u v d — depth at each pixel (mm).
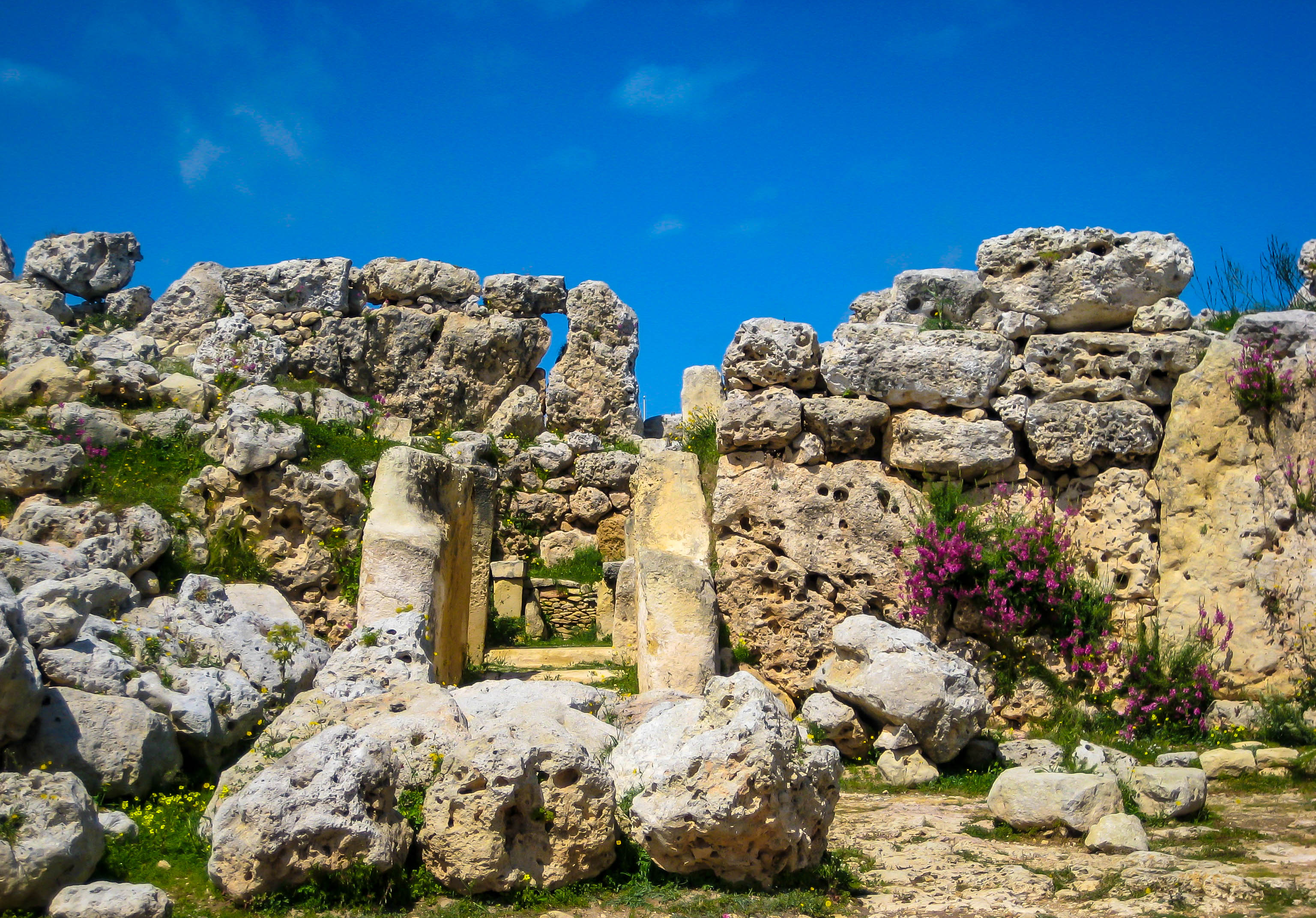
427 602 10156
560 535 20188
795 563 10406
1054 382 10562
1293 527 9883
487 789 5645
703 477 11867
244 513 11562
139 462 12078
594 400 21562
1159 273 10555
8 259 21438
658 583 10203
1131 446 10273
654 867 5965
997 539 10070
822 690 9938
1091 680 9875
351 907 5445
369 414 17891
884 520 10344
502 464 20500
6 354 14039
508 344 21141
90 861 5535
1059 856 6371
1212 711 9539
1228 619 9703
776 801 5680
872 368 10547
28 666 6461
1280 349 10141
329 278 20812
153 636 8031
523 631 17188
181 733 7301
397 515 10547
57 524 9898
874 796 8109
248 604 9789
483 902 5594
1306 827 7012
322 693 7098
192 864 6004
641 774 6113
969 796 8148
